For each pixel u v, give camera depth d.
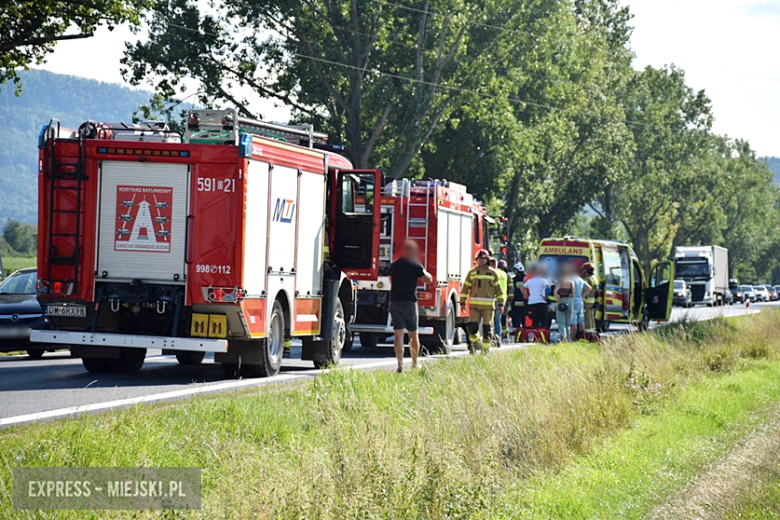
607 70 136.12
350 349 38.94
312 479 11.12
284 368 29.81
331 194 30.86
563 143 106.81
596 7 136.12
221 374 26.94
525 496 14.28
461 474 12.67
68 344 25.06
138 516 10.02
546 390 20.11
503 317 50.66
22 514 9.98
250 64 84.75
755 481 16.50
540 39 91.50
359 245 31.03
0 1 52.97
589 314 47.28
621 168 136.38
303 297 28.23
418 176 96.12
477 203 44.69
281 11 79.25
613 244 59.16
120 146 24.92
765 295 197.12
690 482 16.56
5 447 13.06
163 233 24.84
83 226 25.02
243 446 13.09
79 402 19.59
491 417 16.66
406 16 84.94
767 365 39.75
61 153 25.20
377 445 12.51
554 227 126.44
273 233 26.17
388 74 82.19
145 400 19.83
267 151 25.75
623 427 21.53
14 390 21.94
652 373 27.72
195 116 25.62
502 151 91.69
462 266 41.75
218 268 24.53
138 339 24.64
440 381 20.50
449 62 85.75
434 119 85.38
